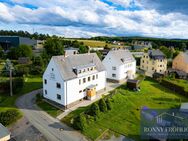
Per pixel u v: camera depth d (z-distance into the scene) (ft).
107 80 205.67
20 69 217.77
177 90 183.62
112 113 124.47
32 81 197.06
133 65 232.32
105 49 441.68
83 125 102.78
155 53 277.64
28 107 130.41
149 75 250.16
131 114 125.49
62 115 119.03
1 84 159.12
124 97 152.56
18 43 434.30
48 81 137.90
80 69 138.72
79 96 140.46
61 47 317.83
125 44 607.37
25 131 101.19
